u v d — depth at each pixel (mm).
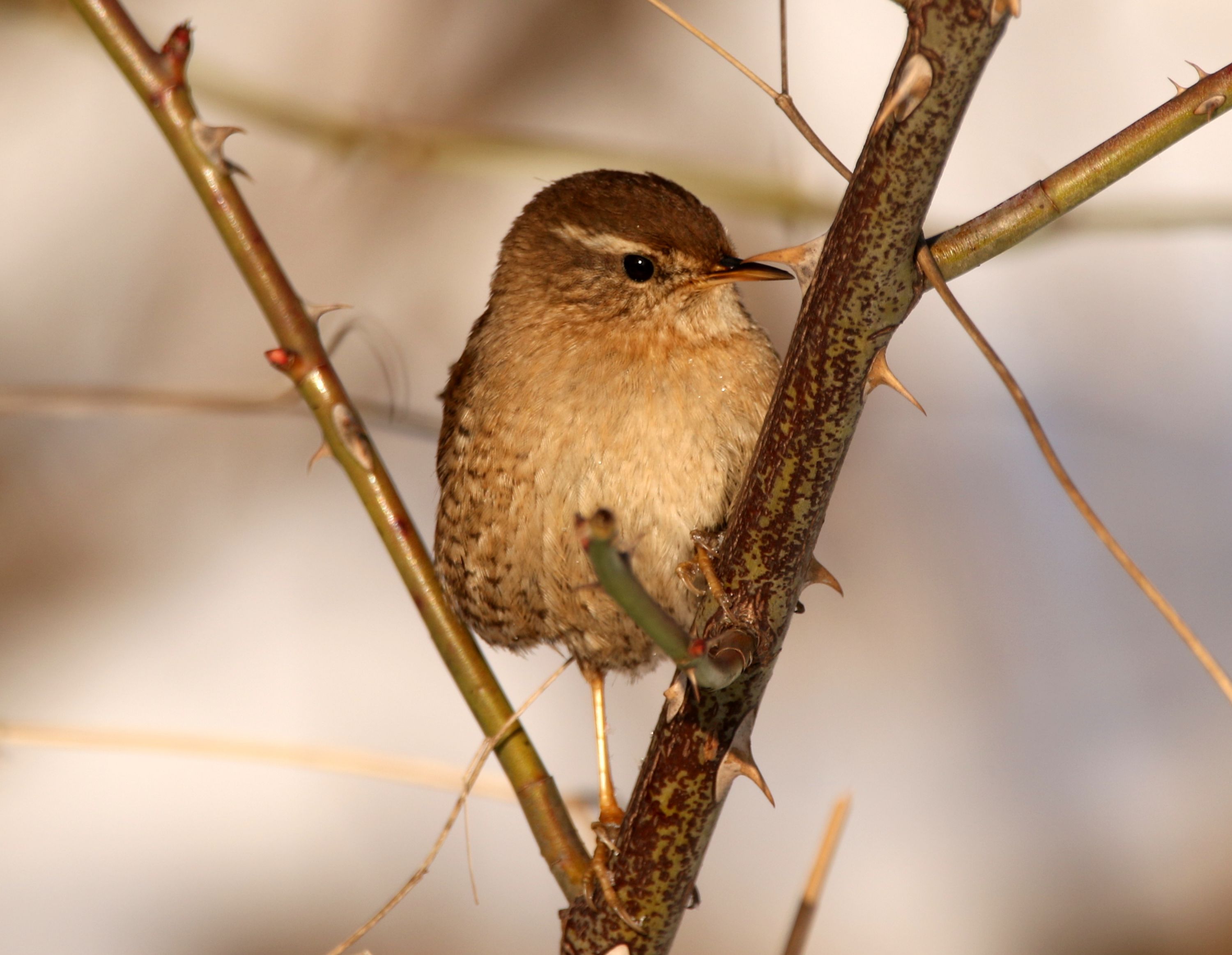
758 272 6617
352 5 13031
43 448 12125
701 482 6258
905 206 4000
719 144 12586
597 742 6949
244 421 12531
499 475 6480
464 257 12617
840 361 4312
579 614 6555
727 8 13148
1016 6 3621
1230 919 9789
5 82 12898
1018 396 3730
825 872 5688
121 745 6188
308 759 6133
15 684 11344
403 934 10109
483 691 5703
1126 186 11508
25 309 12305
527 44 12953
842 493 11711
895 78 3900
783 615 4762
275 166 12617
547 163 9008
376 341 12211
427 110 12789
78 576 11898
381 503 5812
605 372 6426
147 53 5613
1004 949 9758
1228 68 4082
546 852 5555
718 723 4891
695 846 5066
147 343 12273
